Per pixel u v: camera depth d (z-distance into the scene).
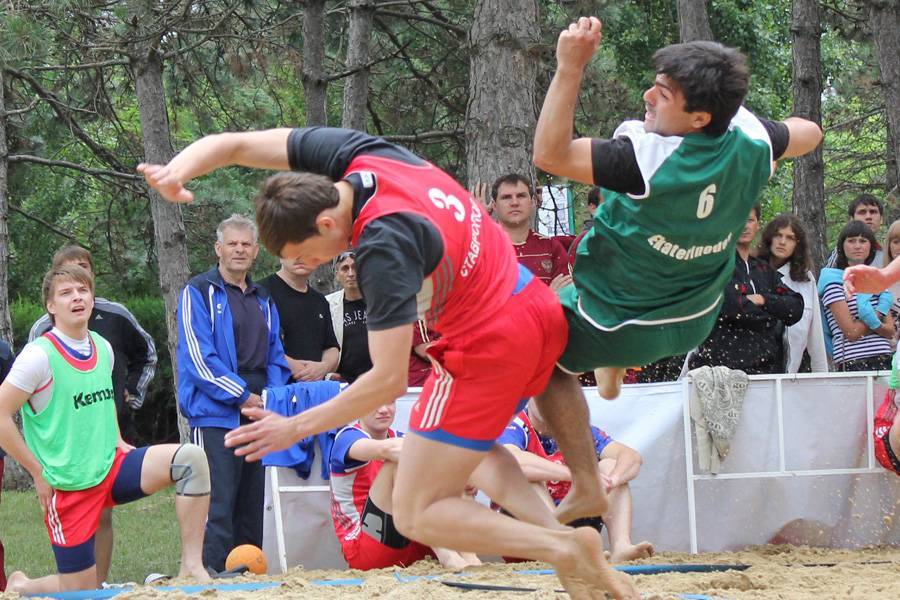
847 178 56.72
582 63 8.41
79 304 13.52
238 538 15.65
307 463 15.41
